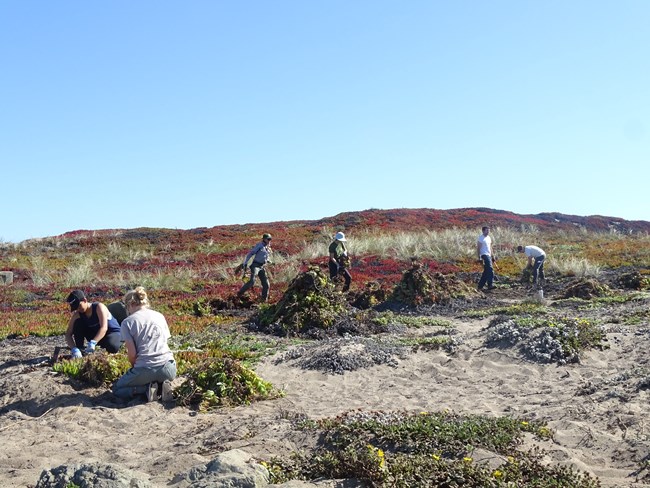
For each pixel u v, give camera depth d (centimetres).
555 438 632
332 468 534
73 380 880
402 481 503
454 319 1556
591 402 736
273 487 486
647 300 1551
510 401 801
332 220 3925
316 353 1074
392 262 2456
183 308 1698
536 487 496
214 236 3419
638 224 4322
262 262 1770
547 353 983
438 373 969
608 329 1134
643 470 544
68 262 2830
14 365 1023
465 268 2395
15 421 738
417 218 3931
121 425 727
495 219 3984
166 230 3700
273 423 705
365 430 628
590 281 1809
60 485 445
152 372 812
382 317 1521
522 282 2150
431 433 604
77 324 1007
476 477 507
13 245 3228
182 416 765
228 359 871
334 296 1466
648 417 653
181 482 482
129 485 451
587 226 4103
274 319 1433
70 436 687
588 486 502
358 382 947
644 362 905
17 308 1803
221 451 609
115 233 3584
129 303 855
